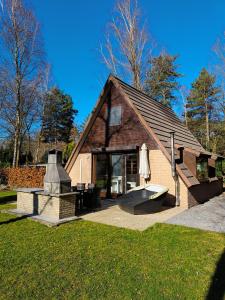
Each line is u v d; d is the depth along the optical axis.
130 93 13.55
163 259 4.85
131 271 4.34
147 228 7.09
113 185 13.12
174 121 16.81
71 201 8.40
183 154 11.80
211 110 35.62
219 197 14.49
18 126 21.12
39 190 9.04
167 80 32.25
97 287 3.81
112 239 6.04
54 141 42.81
